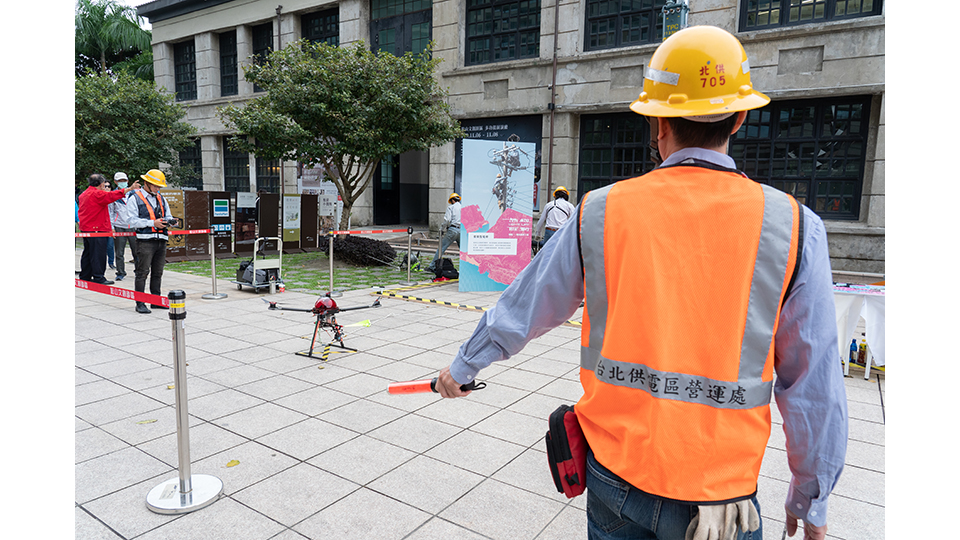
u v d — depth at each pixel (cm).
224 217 1251
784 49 1055
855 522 263
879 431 368
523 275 136
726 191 113
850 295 475
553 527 255
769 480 301
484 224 885
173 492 275
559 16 1306
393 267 1148
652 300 112
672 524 109
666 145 131
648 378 112
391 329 629
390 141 1148
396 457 321
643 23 1235
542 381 459
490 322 136
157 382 438
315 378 455
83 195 823
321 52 1155
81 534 244
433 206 1562
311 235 1384
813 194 1082
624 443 115
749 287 109
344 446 334
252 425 362
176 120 1691
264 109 1083
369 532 250
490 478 298
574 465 131
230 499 275
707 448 108
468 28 1487
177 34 2134
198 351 528
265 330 612
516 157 888
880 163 990
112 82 1598
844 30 997
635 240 115
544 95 1344
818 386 107
